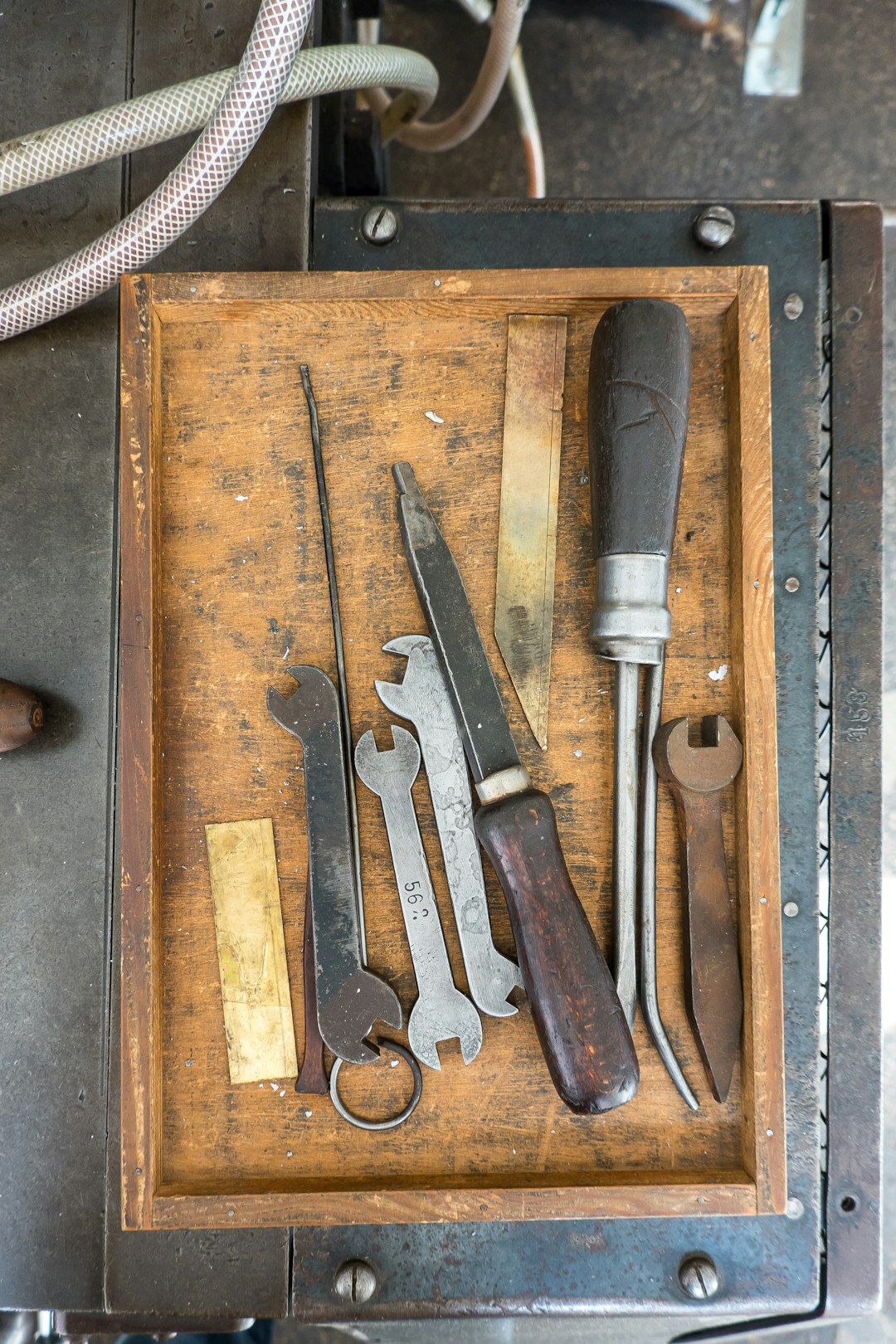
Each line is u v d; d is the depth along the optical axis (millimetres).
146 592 564
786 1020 632
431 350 595
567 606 590
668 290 569
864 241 660
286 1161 574
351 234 651
